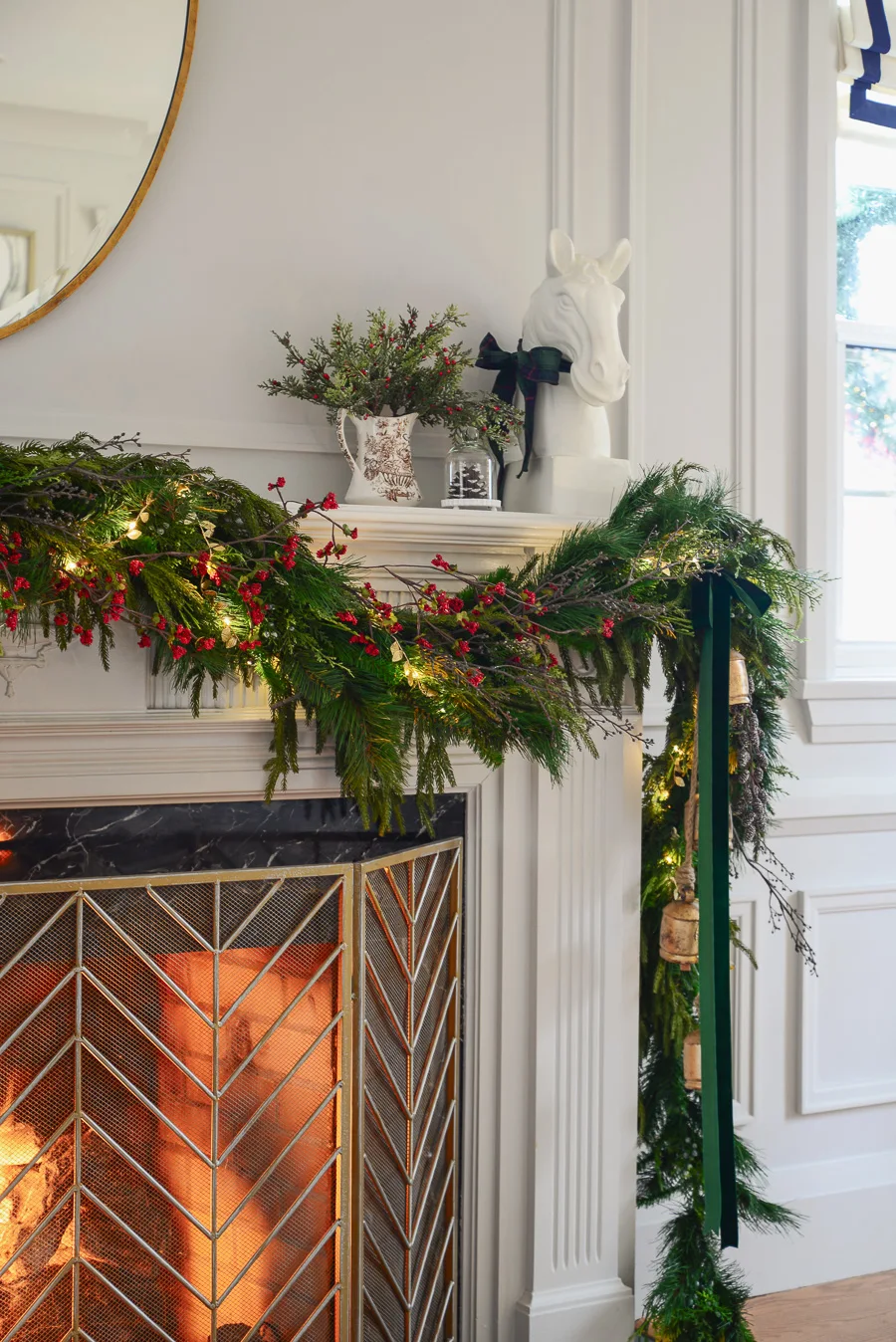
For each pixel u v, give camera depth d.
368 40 2.04
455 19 2.10
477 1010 1.92
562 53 2.17
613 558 1.79
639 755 2.00
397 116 2.06
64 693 1.58
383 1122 1.76
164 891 1.58
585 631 1.75
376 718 1.59
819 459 2.39
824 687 2.40
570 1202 1.97
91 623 1.46
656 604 1.80
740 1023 2.37
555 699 1.69
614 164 2.23
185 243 1.92
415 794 1.82
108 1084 1.56
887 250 2.58
